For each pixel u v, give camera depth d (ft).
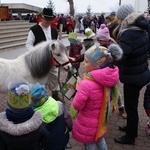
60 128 8.34
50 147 8.28
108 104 9.21
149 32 21.11
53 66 13.91
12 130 6.37
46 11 15.85
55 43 13.48
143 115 15.99
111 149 11.84
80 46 18.92
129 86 11.46
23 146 6.68
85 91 8.75
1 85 12.59
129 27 10.87
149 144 12.44
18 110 6.46
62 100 16.87
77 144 12.42
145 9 66.90
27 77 12.98
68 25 77.15
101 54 8.73
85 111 9.11
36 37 16.03
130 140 12.25
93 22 90.27
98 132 9.18
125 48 10.50
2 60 12.87
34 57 12.97
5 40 44.21
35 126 6.58
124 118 15.07
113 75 8.67
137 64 11.03
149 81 11.68
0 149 6.92
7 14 74.49
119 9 12.09
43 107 7.94
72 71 14.20
